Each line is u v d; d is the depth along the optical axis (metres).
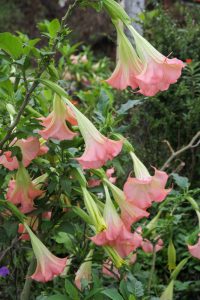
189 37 3.38
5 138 1.64
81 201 1.88
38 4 9.00
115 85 1.59
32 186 1.74
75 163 1.68
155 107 3.22
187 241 2.06
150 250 2.31
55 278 2.16
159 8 3.61
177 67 1.52
